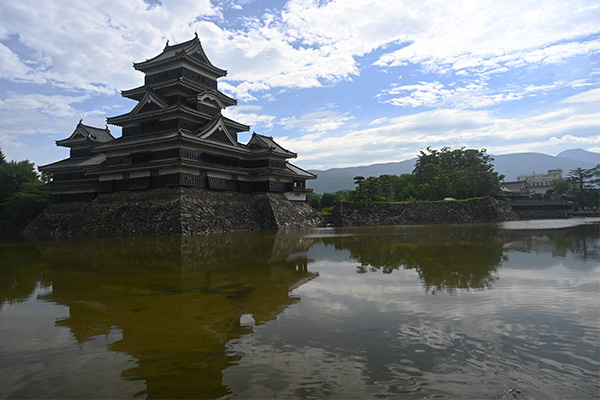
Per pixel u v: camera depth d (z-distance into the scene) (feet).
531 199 263.90
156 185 115.24
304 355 15.83
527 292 26.91
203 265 43.93
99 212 122.31
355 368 14.43
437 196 202.90
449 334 18.08
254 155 144.66
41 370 15.03
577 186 316.40
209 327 20.22
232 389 12.95
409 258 46.70
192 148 118.11
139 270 41.39
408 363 14.78
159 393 12.83
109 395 12.78
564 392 12.26
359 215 151.43
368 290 28.58
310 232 104.83
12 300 28.02
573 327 18.89
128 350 17.06
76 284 33.91
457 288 28.63
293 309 23.50
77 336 19.31
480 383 12.99
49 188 154.40
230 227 116.98
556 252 50.57
